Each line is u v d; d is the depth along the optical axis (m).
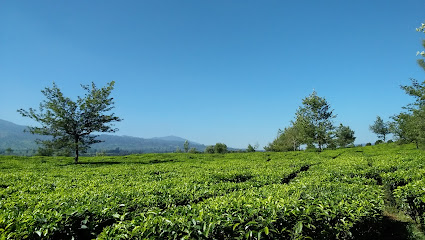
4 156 27.19
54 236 4.14
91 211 4.69
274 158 27.03
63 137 24.58
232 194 6.28
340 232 4.73
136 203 5.79
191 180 9.84
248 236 3.63
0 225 3.84
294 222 4.12
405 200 6.63
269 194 5.99
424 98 18.20
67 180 10.59
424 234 6.37
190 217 4.07
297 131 42.31
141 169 14.75
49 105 23.14
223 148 74.44
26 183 9.48
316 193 6.25
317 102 35.59
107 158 29.88
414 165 12.09
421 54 13.73
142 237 3.47
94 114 24.47
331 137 36.09
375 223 5.64
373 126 60.97
